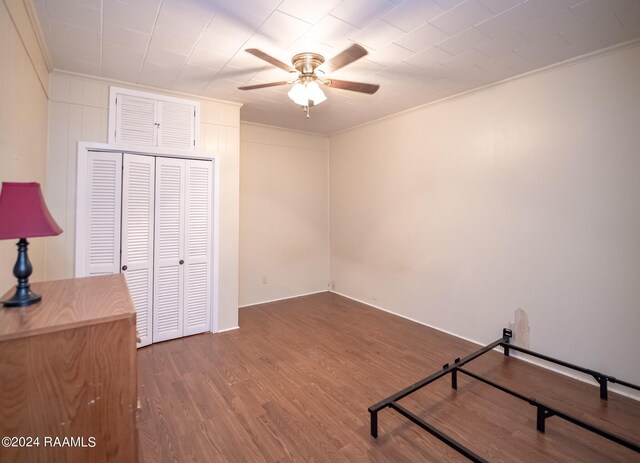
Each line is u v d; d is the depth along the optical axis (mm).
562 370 2684
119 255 3004
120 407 1063
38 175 2387
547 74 2723
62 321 1001
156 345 3201
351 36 2227
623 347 2369
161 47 2369
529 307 2885
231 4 1876
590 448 1829
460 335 3451
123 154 3012
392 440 1896
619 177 2361
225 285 3617
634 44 2264
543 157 2760
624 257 2354
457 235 3453
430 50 2432
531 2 1861
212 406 2207
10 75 1627
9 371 923
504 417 2113
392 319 4031
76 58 2529
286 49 2402
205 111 3424
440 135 3594
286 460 1736
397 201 4145
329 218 5383
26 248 1197
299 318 4066
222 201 3553
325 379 2582
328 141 5352
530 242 2863
